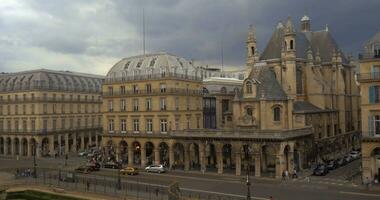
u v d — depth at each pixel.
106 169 103.12
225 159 102.81
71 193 72.38
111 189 74.31
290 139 87.62
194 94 111.50
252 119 97.81
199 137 95.19
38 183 82.12
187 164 98.06
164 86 104.12
